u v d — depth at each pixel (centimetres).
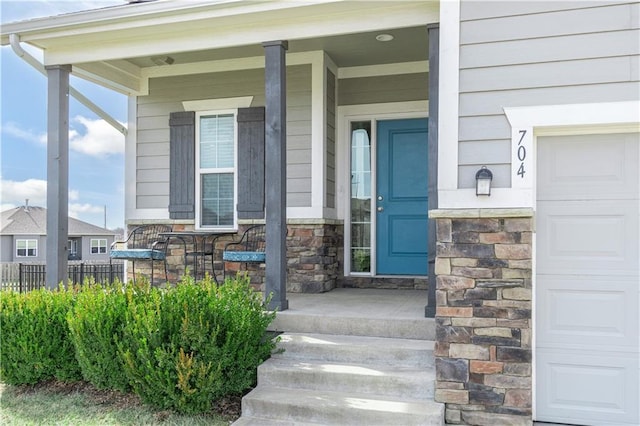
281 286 459
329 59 605
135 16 467
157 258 576
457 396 351
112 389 429
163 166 661
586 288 349
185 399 368
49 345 436
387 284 616
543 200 356
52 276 524
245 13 446
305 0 427
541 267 357
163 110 660
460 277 352
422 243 614
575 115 334
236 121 634
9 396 431
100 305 408
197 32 489
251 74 627
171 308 384
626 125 333
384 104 620
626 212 342
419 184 617
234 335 383
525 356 339
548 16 341
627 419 342
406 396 362
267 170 462
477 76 353
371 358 394
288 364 397
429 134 416
